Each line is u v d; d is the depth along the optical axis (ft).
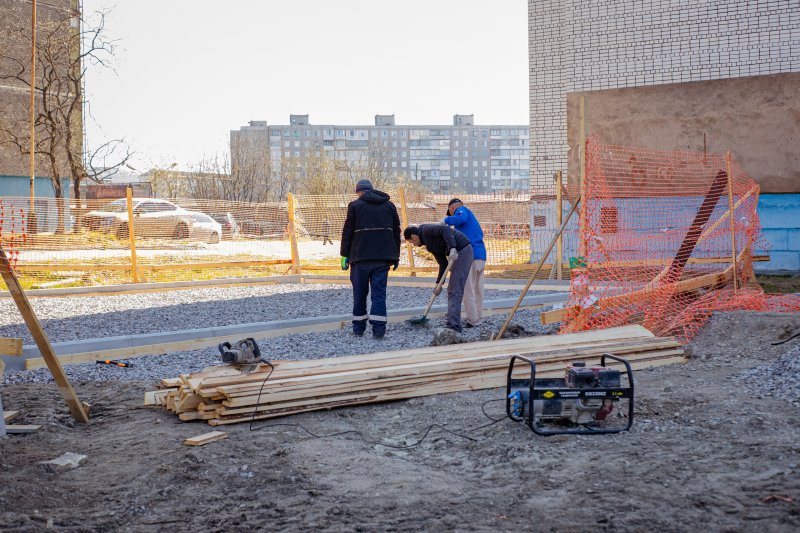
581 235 30.78
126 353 30.91
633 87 63.41
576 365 18.99
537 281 53.26
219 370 22.11
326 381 21.81
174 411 21.88
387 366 23.29
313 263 67.72
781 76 59.00
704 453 16.47
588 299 30.45
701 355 27.89
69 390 21.24
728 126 60.70
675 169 59.82
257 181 179.63
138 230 80.18
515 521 13.56
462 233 35.14
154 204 81.46
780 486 14.19
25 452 18.63
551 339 26.81
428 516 14.02
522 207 64.23
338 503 14.87
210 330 33.45
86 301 49.03
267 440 18.98
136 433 20.16
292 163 231.71
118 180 231.09
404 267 60.23
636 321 33.55
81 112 114.52
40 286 55.93
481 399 22.26
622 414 19.89
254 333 34.58
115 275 61.46
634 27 63.31
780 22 58.95
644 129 63.21
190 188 166.91
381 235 33.71
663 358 26.37
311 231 70.95
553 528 13.12
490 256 65.00
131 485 16.38
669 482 14.83
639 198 59.31
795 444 16.65
